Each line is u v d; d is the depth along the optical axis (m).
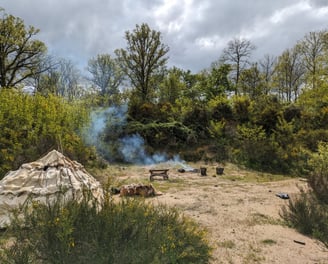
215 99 21.08
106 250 2.34
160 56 24.58
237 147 15.18
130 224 2.59
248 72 27.81
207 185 9.28
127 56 24.27
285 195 7.39
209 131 16.58
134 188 7.09
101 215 2.54
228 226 4.97
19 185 4.39
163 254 2.68
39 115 8.30
